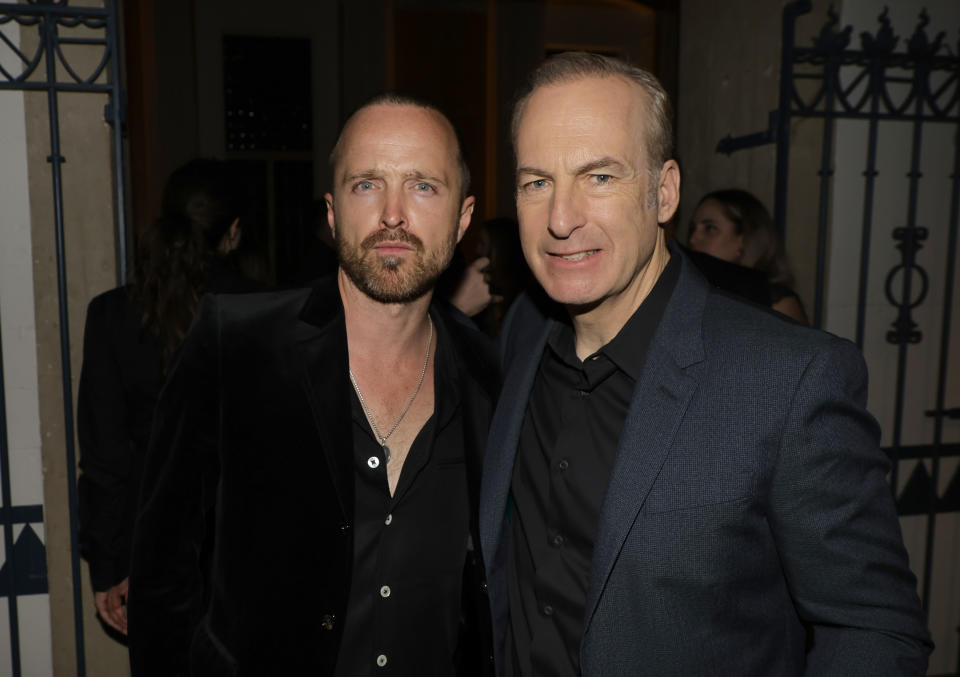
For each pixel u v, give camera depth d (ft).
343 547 4.46
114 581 7.33
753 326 3.85
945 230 10.27
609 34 21.38
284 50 28.02
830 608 3.50
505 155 26.37
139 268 7.07
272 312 4.78
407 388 4.93
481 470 4.88
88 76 8.23
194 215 7.80
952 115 10.07
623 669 3.69
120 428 7.22
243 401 4.55
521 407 4.58
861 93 9.98
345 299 4.88
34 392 8.38
